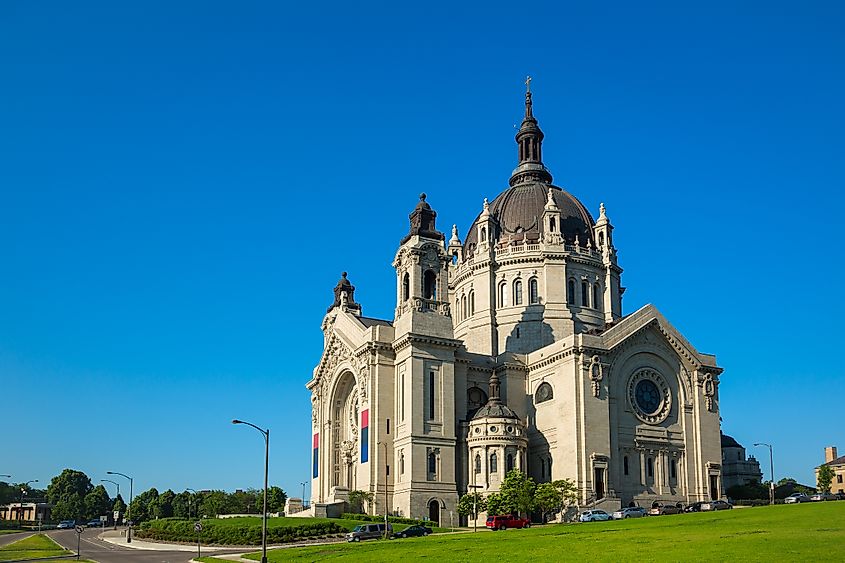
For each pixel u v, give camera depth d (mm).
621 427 134250
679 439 139250
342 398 151500
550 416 135500
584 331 151000
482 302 155125
